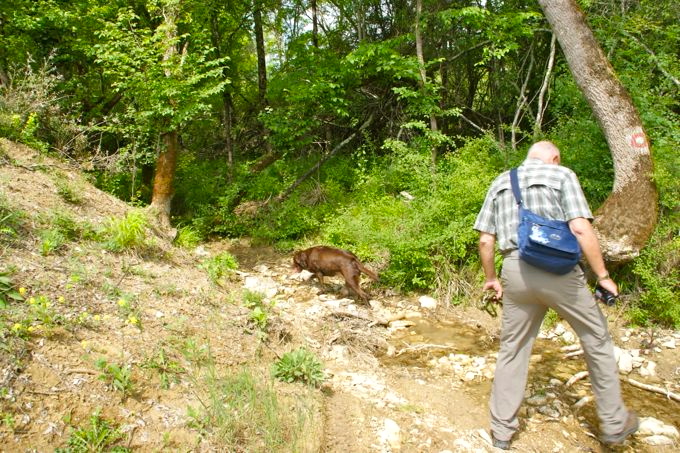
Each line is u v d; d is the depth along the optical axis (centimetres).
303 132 998
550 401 406
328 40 1212
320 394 363
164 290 434
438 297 638
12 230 416
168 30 768
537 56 1119
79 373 288
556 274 302
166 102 775
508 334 331
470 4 1059
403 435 336
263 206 957
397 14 1134
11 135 672
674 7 833
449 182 736
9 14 900
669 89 765
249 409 305
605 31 783
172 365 331
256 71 1606
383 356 496
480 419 373
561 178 311
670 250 549
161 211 792
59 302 345
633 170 558
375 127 1184
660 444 347
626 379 452
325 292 664
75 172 686
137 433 268
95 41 938
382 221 765
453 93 1191
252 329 431
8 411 246
